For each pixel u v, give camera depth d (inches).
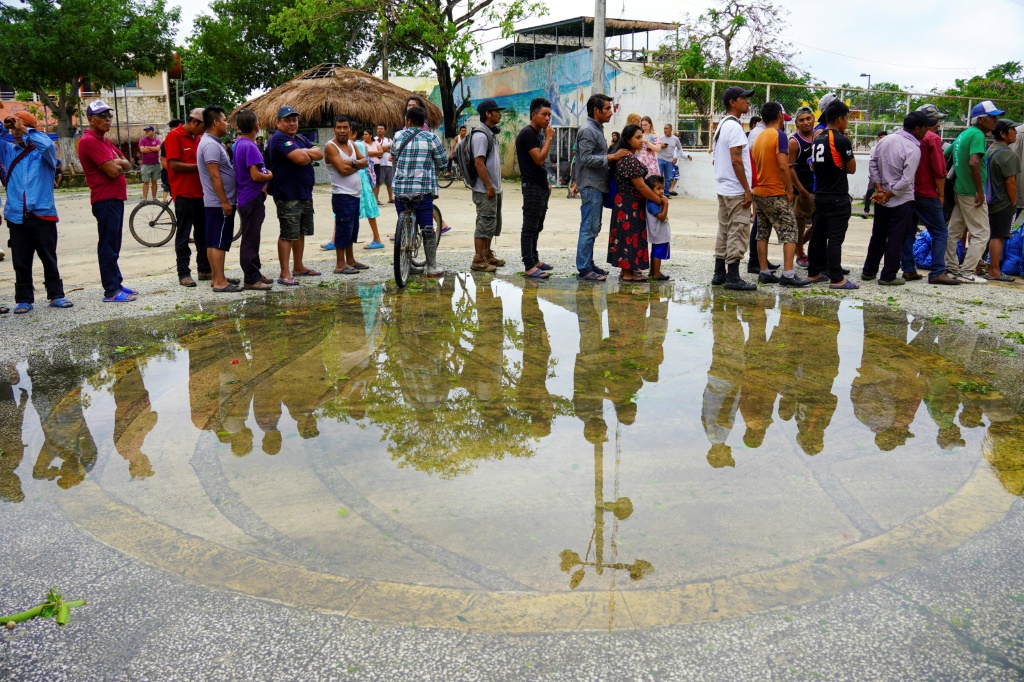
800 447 145.0
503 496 125.1
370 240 453.7
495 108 316.5
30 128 255.0
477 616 94.7
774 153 287.3
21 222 256.5
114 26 1220.5
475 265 337.1
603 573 103.2
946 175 322.0
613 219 306.3
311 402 170.4
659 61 976.3
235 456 141.9
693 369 193.2
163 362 202.1
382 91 983.0
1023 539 111.4
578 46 1284.4
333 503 123.3
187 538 113.1
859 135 914.7
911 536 112.4
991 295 285.4
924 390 177.3
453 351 210.7
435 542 111.2
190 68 1943.9
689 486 128.7
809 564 105.2
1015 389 178.1
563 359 202.8
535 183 308.7
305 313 259.0
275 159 301.4
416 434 151.4
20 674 85.4
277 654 88.3
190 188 307.3
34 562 107.3
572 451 143.0
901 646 88.7
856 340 221.3
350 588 100.4
